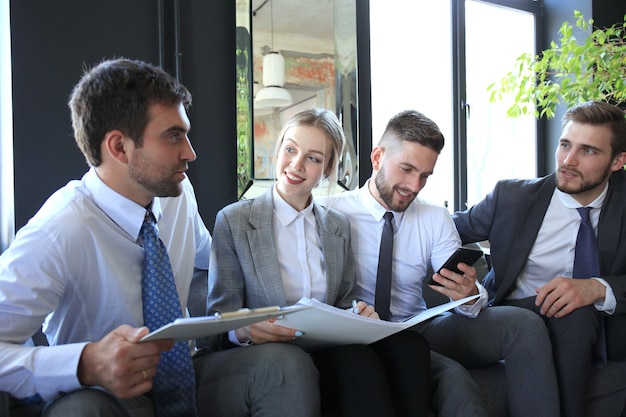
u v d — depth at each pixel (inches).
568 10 131.8
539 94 112.7
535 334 61.0
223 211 62.6
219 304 58.4
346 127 98.5
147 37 82.0
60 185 75.0
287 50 92.2
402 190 67.4
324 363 53.5
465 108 124.1
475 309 65.1
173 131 48.5
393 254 71.0
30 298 44.8
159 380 50.0
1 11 72.6
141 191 50.1
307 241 64.4
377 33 114.2
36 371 41.5
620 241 73.5
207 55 87.0
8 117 72.4
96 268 49.5
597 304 67.9
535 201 77.4
